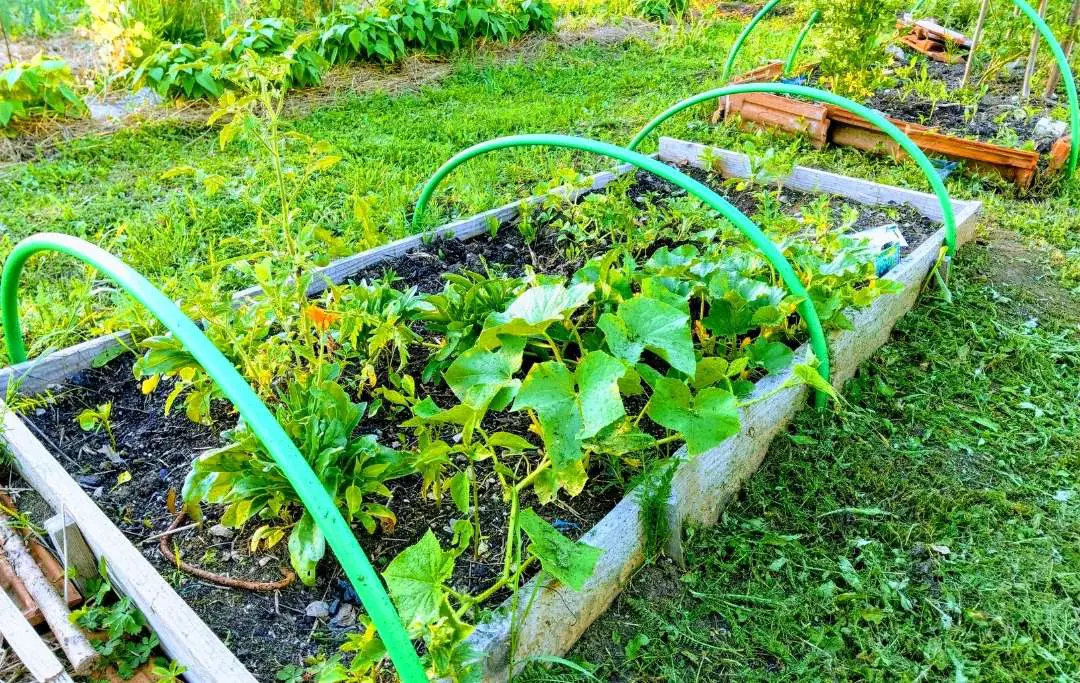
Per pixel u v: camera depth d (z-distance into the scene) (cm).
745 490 234
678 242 357
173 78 521
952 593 205
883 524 225
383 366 260
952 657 188
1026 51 545
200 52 546
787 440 249
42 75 478
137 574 172
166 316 145
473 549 194
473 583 184
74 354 250
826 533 223
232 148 477
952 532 223
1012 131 480
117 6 562
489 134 515
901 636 193
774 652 187
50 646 182
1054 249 378
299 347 227
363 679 149
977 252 371
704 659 185
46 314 286
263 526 195
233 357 231
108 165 450
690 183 243
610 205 343
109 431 226
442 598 141
